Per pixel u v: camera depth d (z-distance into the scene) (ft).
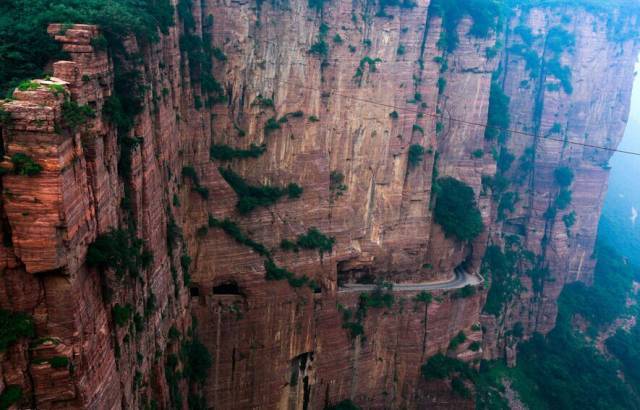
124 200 85.46
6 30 75.41
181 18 123.85
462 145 202.59
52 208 59.67
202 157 134.51
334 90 161.99
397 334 174.09
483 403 192.34
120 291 77.77
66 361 63.00
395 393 175.52
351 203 169.89
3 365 59.88
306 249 155.43
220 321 140.36
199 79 132.16
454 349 185.37
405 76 174.91
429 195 185.68
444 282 192.13
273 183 153.17
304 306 152.35
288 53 150.20
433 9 178.91
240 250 142.20
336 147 165.37
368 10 164.86
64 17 77.97
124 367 79.41
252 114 148.36
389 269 181.68
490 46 197.98
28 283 61.93
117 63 85.97
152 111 100.37
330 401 164.14
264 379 148.56
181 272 120.26
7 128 57.57
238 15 140.77
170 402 106.11
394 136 174.40
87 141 68.64
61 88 62.28
